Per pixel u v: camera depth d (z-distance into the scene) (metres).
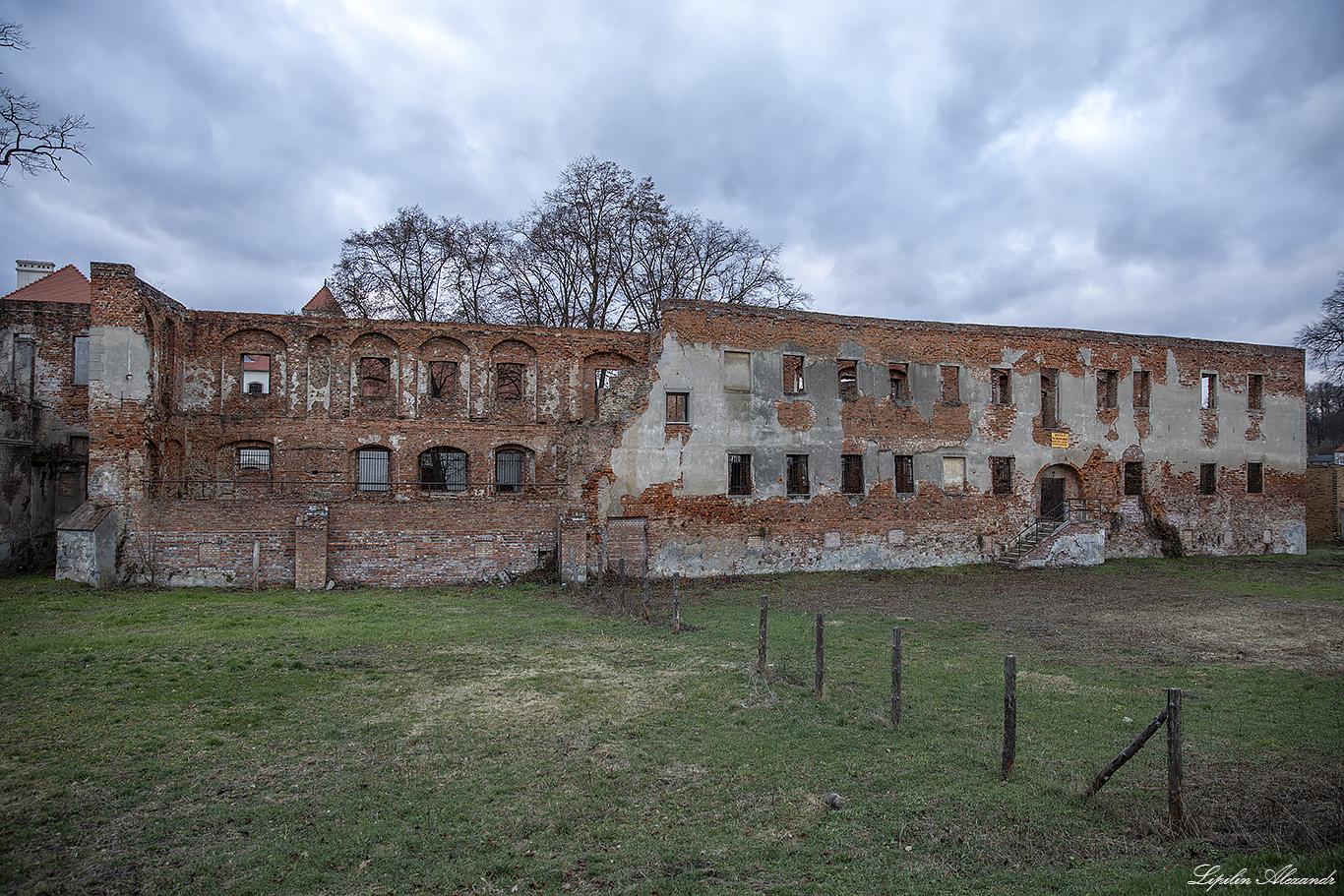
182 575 22.02
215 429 27.30
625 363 31.48
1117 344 34.28
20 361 28.95
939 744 9.52
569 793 7.97
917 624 18.56
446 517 23.17
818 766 8.76
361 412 28.70
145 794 7.86
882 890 6.09
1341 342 46.88
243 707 10.66
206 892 6.03
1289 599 23.25
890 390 30.25
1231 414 36.69
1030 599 23.11
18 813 7.36
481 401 29.89
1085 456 33.41
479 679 12.35
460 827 7.17
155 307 24.66
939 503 30.61
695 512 27.19
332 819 7.32
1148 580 27.56
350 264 39.03
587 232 39.03
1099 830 7.16
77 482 29.53
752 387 28.19
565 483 26.73
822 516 28.77
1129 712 11.20
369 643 14.74
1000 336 32.09
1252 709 11.38
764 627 12.87
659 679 12.46
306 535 21.95
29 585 21.56
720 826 7.25
